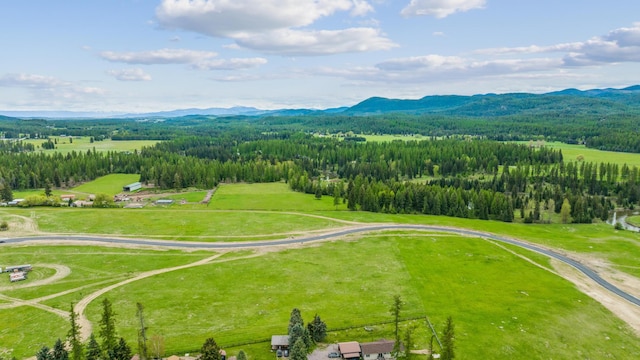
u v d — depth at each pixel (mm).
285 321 83375
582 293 99062
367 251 126000
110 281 103500
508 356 72312
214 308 89375
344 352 69812
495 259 120500
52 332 79250
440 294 97188
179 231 144750
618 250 130750
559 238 143375
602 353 74625
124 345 67688
